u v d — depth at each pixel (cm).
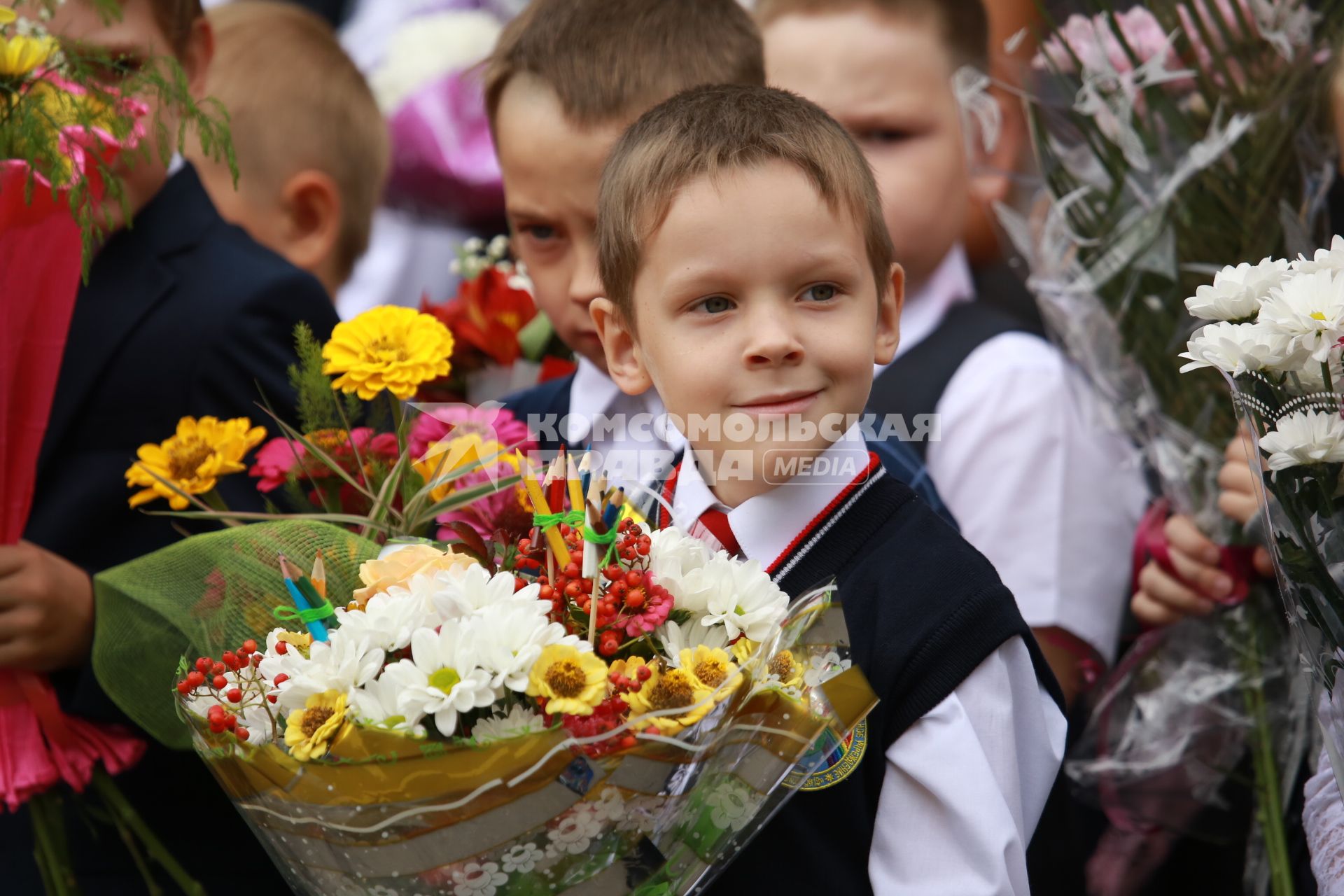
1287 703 312
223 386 307
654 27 307
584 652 169
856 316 210
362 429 267
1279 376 195
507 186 317
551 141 302
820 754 194
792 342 203
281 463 262
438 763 171
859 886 204
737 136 210
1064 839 240
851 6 382
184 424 270
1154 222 312
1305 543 200
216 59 436
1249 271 207
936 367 375
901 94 376
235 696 188
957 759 200
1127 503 374
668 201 209
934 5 382
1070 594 352
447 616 176
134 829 288
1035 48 340
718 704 174
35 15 284
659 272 211
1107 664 359
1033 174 371
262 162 427
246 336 309
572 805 177
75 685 295
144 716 263
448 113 558
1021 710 214
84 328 309
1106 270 317
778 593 191
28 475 283
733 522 223
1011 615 211
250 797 190
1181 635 326
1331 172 306
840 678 195
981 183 396
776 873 207
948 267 400
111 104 260
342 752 172
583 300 306
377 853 182
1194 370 311
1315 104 302
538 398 343
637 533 195
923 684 205
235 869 297
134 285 314
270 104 429
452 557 199
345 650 175
